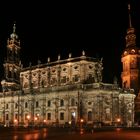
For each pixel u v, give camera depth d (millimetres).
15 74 123125
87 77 98250
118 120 92812
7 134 47688
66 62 102750
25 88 113562
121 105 97812
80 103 91812
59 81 103375
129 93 100000
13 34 126438
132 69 109688
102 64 106688
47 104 100750
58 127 81688
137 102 106375
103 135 43406
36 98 104188
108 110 91875
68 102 94812
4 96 115000
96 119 89500
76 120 91562
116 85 94812
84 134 46031
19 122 107125
